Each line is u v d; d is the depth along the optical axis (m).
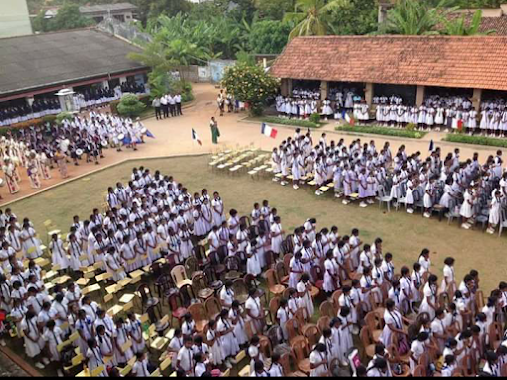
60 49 47.53
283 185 26.11
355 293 14.26
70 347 14.05
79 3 92.44
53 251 18.70
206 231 21.25
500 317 13.36
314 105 36.56
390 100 35.41
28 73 42.31
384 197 22.48
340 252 16.09
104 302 17.28
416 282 14.84
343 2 45.75
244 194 25.23
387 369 11.22
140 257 18.39
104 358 13.27
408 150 29.38
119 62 46.94
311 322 15.12
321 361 11.87
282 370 11.86
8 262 18.12
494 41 32.19
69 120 36.88
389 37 36.06
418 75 33.16
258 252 17.56
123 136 33.16
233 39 61.41
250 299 14.16
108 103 45.16
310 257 16.19
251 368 12.23
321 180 24.19
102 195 26.41
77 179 29.05
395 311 12.98
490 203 20.19
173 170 29.33
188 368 12.47
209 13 70.25
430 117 32.19
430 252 18.81
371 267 15.25
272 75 38.34
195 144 33.72
